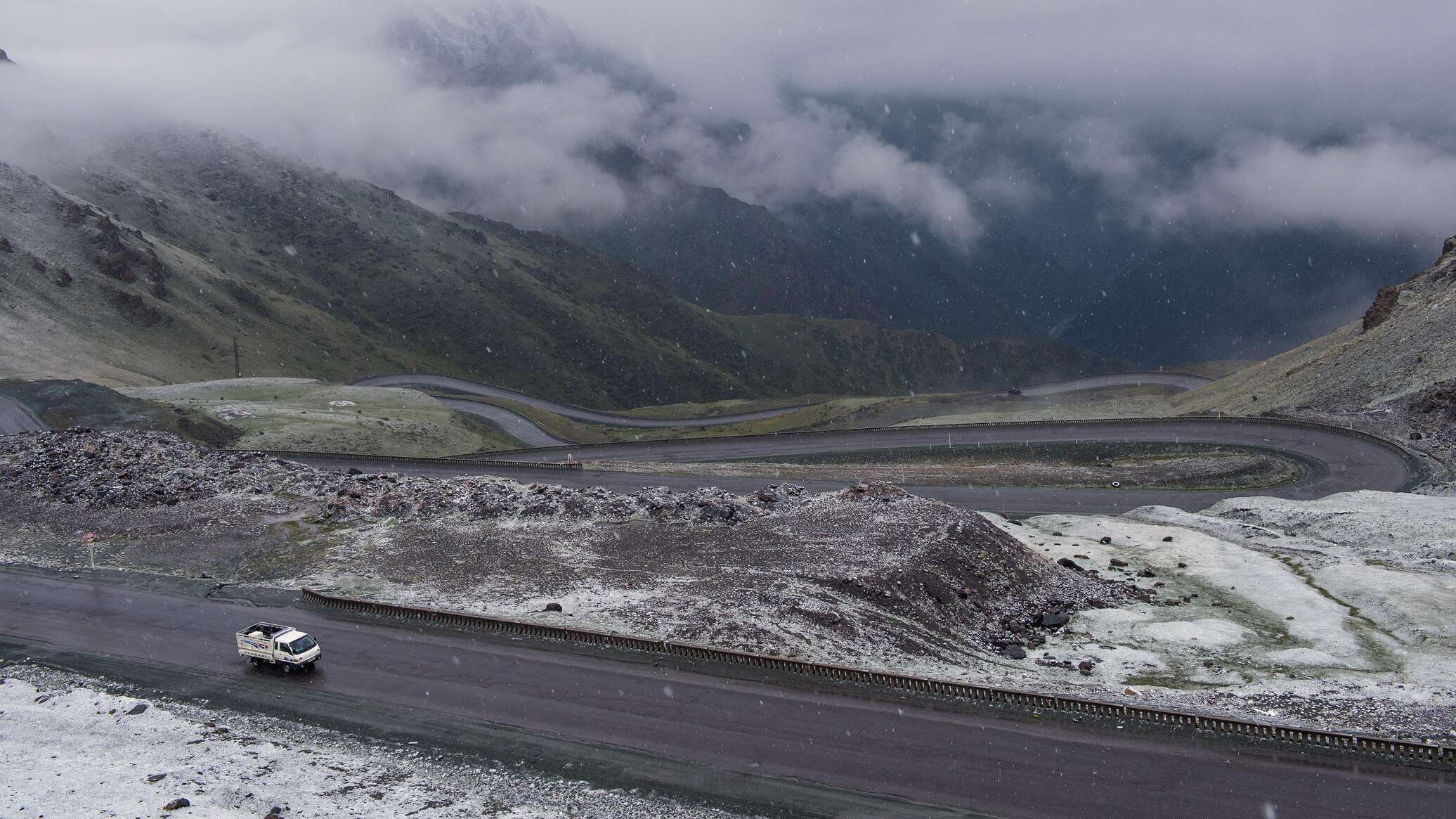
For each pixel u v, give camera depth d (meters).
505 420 181.75
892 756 31.53
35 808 27.83
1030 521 71.19
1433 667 39.56
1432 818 27.38
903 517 57.44
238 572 52.75
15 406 115.25
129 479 69.25
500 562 53.00
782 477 89.31
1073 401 185.50
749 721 34.16
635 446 117.81
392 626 44.12
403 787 29.81
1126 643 44.97
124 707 35.84
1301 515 67.81
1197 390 155.88
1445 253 141.25
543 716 34.75
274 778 30.27
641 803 28.83
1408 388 102.62
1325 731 31.81
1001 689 35.75
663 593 46.97
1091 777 30.00
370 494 66.94
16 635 43.62
